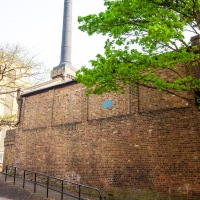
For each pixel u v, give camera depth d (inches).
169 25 248.8
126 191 434.9
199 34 302.7
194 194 363.9
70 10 1248.8
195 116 389.7
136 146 444.1
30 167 615.8
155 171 411.2
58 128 586.6
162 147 413.1
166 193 390.6
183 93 410.6
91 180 489.4
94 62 297.0
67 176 531.5
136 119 455.5
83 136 530.6
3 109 1144.8
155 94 443.8
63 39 1186.6
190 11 283.0
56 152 571.5
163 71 439.8
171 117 414.9
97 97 530.3
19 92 741.3
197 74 401.4
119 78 298.2
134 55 273.1
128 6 273.1
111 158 472.4
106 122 499.5
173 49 309.7
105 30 299.7
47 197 414.3
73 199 430.3
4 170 687.1
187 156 384.2
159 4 267.9
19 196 449.1
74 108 569.6
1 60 688.4
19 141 673.6
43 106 645.3
